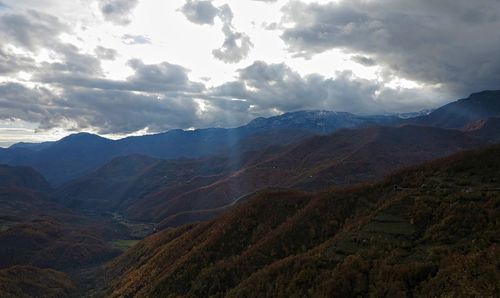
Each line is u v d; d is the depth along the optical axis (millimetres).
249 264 95000
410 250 67750
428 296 52188
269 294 73750
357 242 76688
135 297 117625
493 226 65375
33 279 167375
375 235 76000
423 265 58719
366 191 103062
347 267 65875
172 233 176625
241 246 109562
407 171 104375
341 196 104562
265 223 112938
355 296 60344
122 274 171500
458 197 78688
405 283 56875
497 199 71875
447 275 54000
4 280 154625
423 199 82875
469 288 49469
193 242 131000
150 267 142000
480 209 71188
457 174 94812
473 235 65375
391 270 59844
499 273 49781
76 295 169625
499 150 97938
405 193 90875
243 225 116250
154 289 108938
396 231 75625
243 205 128750
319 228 96875
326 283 64562
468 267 53250
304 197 117688
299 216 104312
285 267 79312
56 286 170375
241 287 82000
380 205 92250
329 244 81688
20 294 150125
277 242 98125
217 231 120438
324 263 72812
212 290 92938
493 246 57562
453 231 69125
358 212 95500
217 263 104062
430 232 71500
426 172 99750
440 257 61062
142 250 187250
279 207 117562
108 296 143625
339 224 95062
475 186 84500
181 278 106000
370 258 67688
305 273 71750
